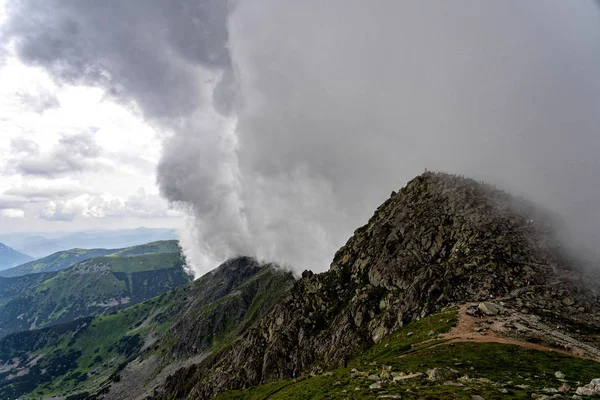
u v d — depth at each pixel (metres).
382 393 56.00
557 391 52.62
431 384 58.91
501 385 56.97
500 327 103.00
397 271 177.38
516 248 154.62
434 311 133.75
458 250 165.50
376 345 137.12
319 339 193.00
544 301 122.56
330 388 73.25
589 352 85.50
